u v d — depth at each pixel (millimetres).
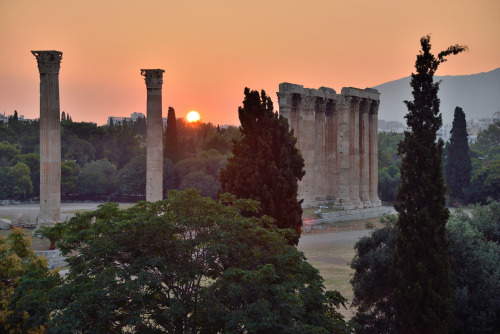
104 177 149375
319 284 26875
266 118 45188
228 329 23328
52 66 62281
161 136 64438
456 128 145000
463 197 144375
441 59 33094
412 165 32031
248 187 43625
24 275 28031
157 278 24359
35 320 24922
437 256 30500
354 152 113688
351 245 74688
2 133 173875
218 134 163125
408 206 31734
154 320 26000
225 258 26844
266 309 22875
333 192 118562
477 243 35375
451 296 30625
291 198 43531
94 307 23500
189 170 132250
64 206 129000
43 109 62312
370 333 33938
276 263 27078
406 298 30562
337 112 111750
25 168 138625
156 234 25875
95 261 25688
